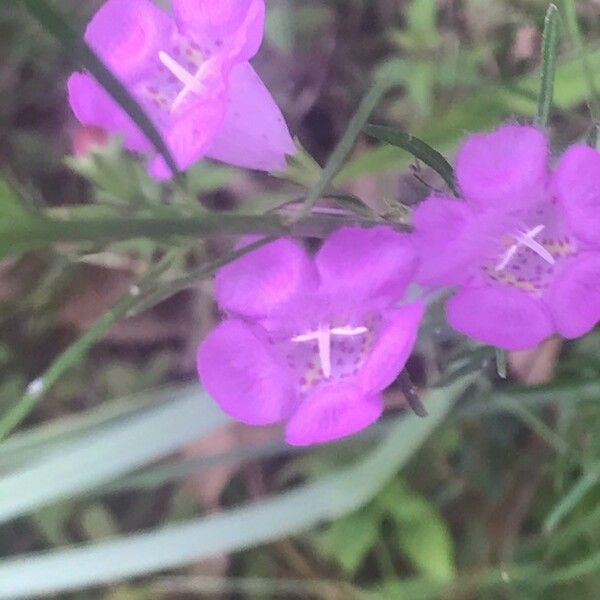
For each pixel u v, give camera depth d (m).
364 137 0.24
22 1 0.07
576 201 0.10
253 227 0.09
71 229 0.07
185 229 0.08
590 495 0.21
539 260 0.11
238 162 0.11
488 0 0.21
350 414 0.10
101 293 0.25
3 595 0.21
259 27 0.10
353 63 0.25
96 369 0.26
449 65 0.22
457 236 0.10
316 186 0.09
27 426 0.26
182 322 0.26
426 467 0.23
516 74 0.20
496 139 0.10
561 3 0.15
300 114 0.25
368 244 0.10
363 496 0.20
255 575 0.24
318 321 0.11
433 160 0.11
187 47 0.11
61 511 0.25
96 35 0.11
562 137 0.17
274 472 0.25
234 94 0.11
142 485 0.22
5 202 0.07
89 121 0.10
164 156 0.09
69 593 0.25
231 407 0.11
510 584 0.21
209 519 0.21
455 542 0.23
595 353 0.18
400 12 0.25
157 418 0.19
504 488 0.23
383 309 0.11
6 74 0.27
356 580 0.24
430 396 0.19
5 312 0.24
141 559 0.21
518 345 0.10
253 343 0.11
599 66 0.18
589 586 0.21
